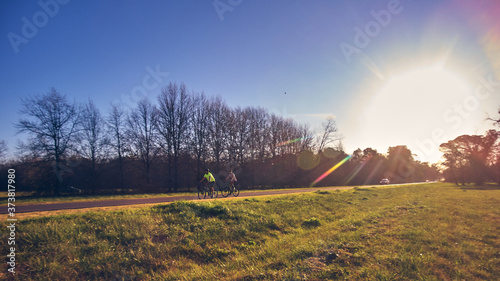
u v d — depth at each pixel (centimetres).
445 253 750
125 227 913
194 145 4478
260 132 5634
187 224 1035
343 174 7119
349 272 624
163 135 4191
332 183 6581
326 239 944
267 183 5653
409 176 11144
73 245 780
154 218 1032
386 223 1191
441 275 606
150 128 4178
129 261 753
